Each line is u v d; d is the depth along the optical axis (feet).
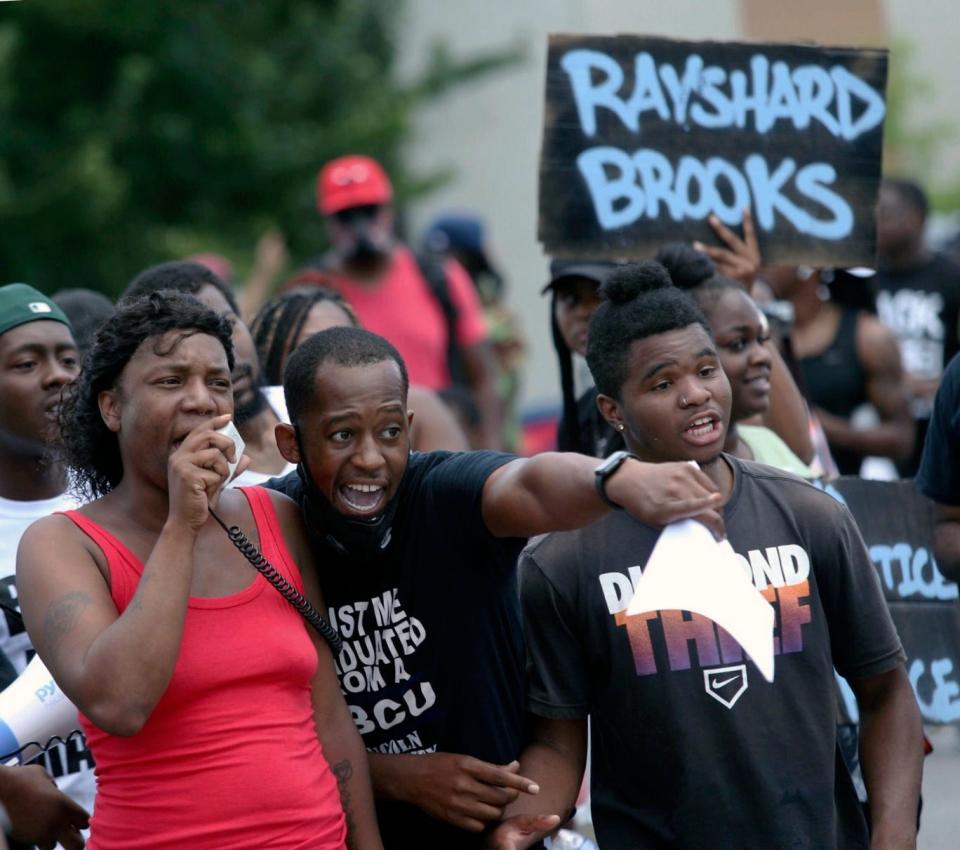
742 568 44.68
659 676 46.39
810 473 59.52
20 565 43.11
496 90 200.75
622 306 47.85
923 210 110.73
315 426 45.16
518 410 126.62
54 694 48.21
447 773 46.11
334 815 43.93
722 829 45.68
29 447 56.54
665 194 64.85
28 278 173.37
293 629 44.14
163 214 191.21
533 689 48.01
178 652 40.70
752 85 65.98
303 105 199.93
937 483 56.85
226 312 58.13
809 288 88.17
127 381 43.27
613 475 39.70
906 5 247.70
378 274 101.14
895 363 87.92
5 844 48.91
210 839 41.81
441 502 46.47
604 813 47.47
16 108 187.11
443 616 46.85
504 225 201.05
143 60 185.57
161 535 41.39
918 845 79.66
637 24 174.50
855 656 48.14
